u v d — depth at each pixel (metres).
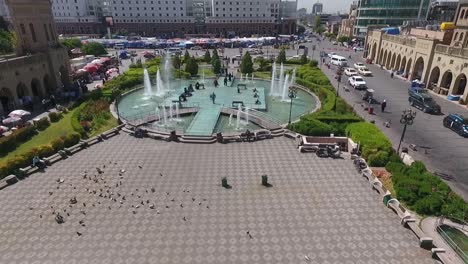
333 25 167.50
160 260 17.34
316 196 23.20
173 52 97.44
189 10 157.25
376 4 113.94
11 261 17.31
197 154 30.34
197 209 21.77
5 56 48.28
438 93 51.28
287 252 17.94
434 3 120.25
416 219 20.69
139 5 145.62
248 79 63.53
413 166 25.58
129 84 55.03
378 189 23.50
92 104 43.06
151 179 25.69
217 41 116.06
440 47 51.25
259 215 21.12
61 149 30.59
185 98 47.47
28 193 23.88
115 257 17.55
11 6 46.41
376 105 44.69
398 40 68.00
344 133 33.59
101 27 150.25
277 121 38.53
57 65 53.62
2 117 40.75
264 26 153.50
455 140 33.06
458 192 23.88
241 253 17.86
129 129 36.38
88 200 22.84
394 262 17.16
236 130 36.81
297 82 57.47
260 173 26.58
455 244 17.94
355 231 19.55
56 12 148.00
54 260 17.38
